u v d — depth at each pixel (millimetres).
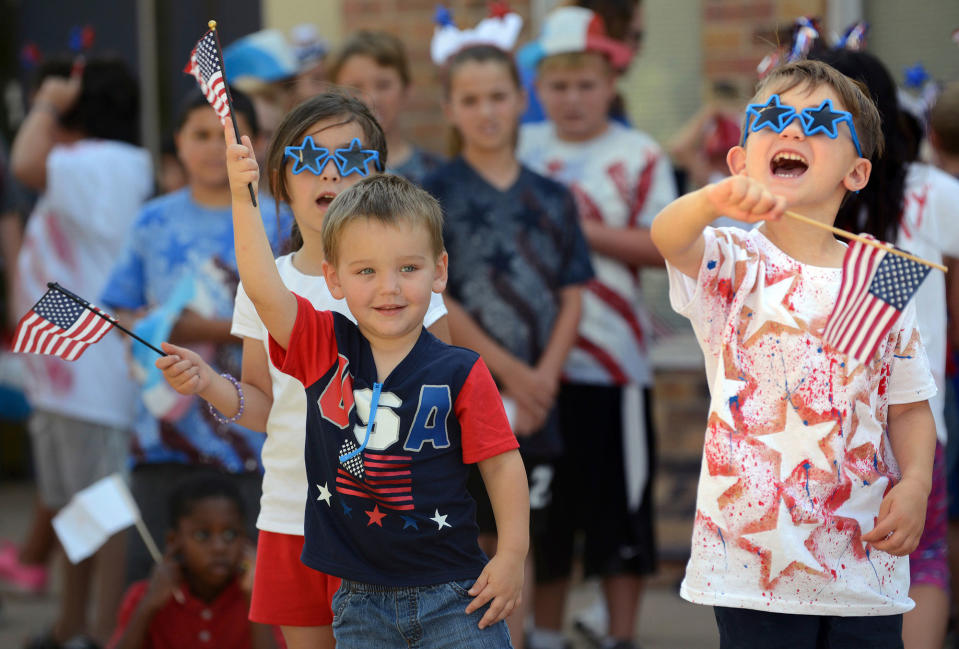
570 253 14602
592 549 15844
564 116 16312
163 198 14875
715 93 19062
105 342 17031
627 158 16188
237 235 8586
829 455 8562
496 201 14266
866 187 10898
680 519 19469
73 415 16906
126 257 14695
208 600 13430
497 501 8820
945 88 14836
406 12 20781
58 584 20281
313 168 9867
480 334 13945
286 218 13633
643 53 20109
